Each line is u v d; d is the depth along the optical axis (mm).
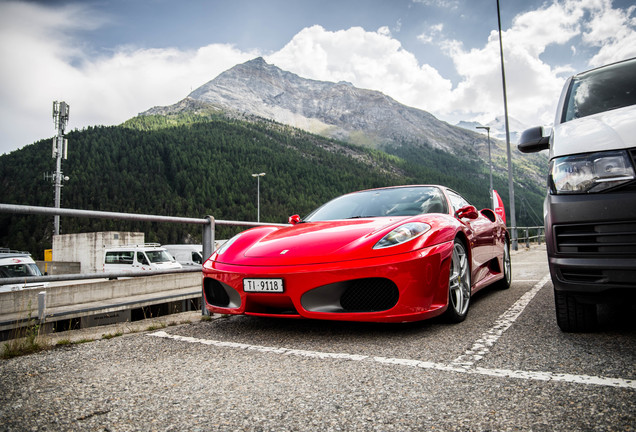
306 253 2389
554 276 2045
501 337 2189
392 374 1659
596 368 1606
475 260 3121
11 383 1694
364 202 3373
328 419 1269
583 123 2252
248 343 2291
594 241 1905
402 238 2332
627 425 1131
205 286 2793
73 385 1657
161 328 2832
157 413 1357
